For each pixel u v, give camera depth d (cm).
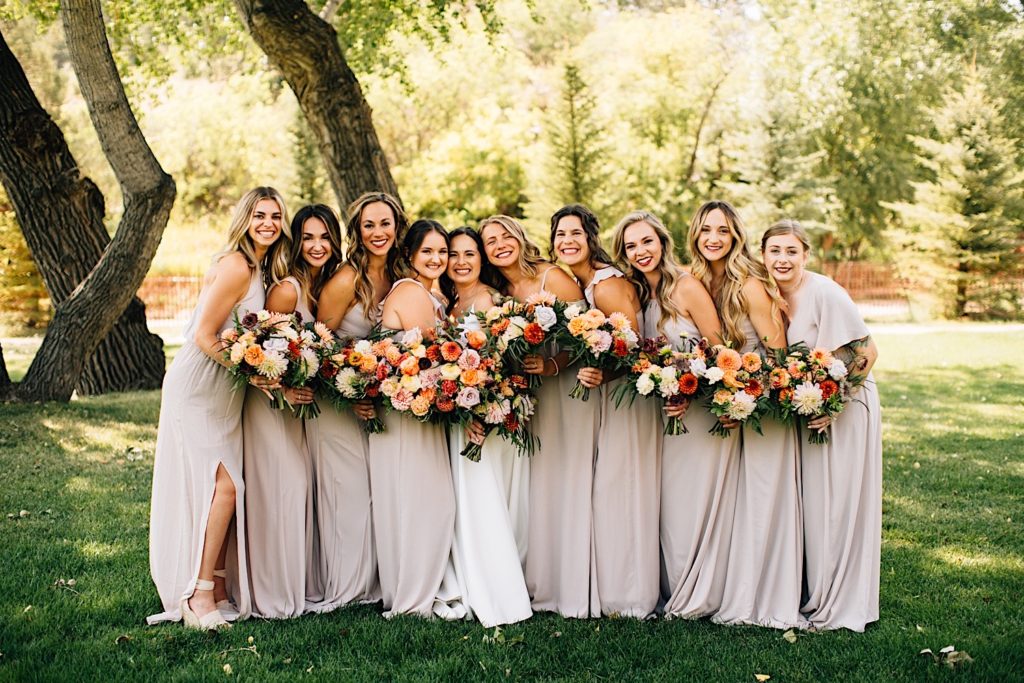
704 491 403
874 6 2844
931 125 2909
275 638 367
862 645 368
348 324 421
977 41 2748
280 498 399
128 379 1087
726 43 3309
